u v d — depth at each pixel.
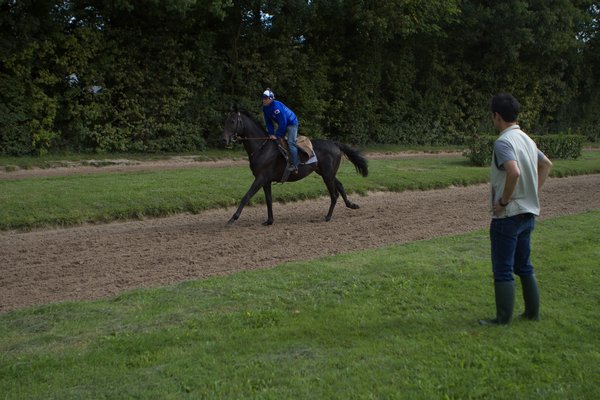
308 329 4.89
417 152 26.41
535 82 33.56
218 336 4.78
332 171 10.75
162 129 20.59
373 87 26.91
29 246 8.39
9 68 17.41
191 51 20.77
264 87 23.00
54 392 3.88
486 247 7.99
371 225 10.23
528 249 5.08
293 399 3.74
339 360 4.30
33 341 4.74
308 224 10.34
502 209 4.82
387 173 16.05
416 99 29.28
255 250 8.26
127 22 19.58
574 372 4.12
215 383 3.95
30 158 17.38
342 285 6.15
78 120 18.83
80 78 18.64
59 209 10.15
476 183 16.27
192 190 12.09
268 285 6.16
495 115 4.90
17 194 11.00
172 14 18.95
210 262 7.56
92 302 5.70
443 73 29.75
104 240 8.81
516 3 26.17
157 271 7.12
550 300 5.73
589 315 5.32
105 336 4.80
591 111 38.09
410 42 27.73
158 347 4.56
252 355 4.42
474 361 4.28
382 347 4.54
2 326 5.09
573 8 28.00
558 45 28.33
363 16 21.83
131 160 18.64
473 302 5.65
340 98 25.80
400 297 5.75
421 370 4.14
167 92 20.58
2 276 6.89
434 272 6.63
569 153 22.80
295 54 23.38
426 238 9.09
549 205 12.37
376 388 3.88
